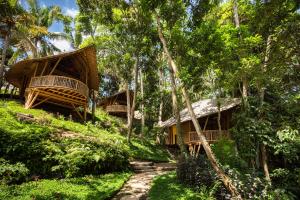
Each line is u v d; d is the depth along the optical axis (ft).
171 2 39.19
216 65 41.68
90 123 63.82
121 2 63.21
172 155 73.46
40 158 30.35
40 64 64.95
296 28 29.94
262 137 36.06
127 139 65.00
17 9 71.77
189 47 39.32
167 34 44.01
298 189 33.86
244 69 36.86
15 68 64.54
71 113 72.74
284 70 34.40
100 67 101.24
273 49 34.14
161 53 75.77
